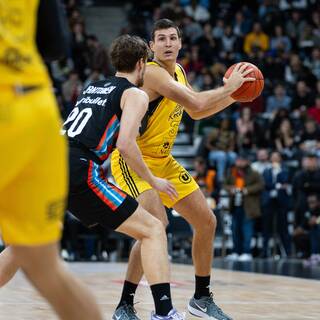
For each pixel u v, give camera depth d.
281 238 23.64
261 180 23.09
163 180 7.73
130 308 8.96
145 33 31.66
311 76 29.91
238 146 26.05
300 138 25.95
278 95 28.89
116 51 8.25
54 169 4.86
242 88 8.90
